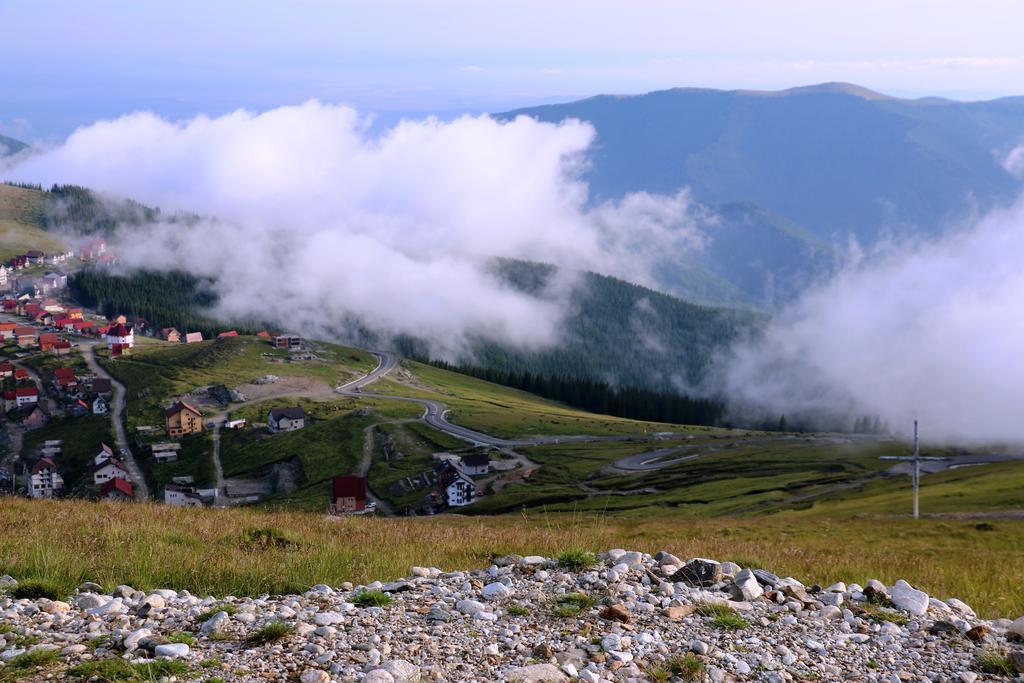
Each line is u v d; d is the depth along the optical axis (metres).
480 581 15.83
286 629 11.99
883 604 15.01
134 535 20.77
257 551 19.62
